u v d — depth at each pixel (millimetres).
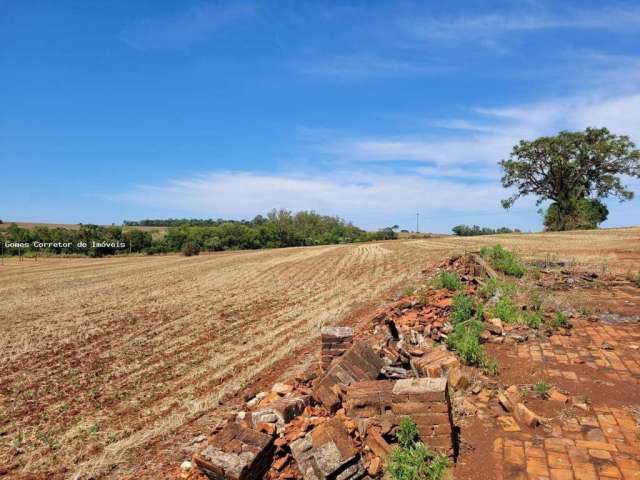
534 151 55906
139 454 6770
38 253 71750
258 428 5824
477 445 5555
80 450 7043
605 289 13711
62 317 18281
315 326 14117
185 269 37656
